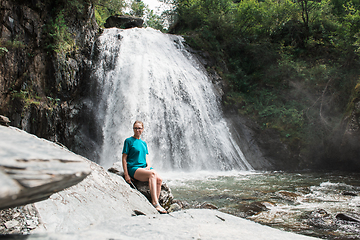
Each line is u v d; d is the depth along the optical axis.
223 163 13.34
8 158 0.92
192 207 5.53
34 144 1.11
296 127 14.67
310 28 19.69
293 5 19.88
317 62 17.41
